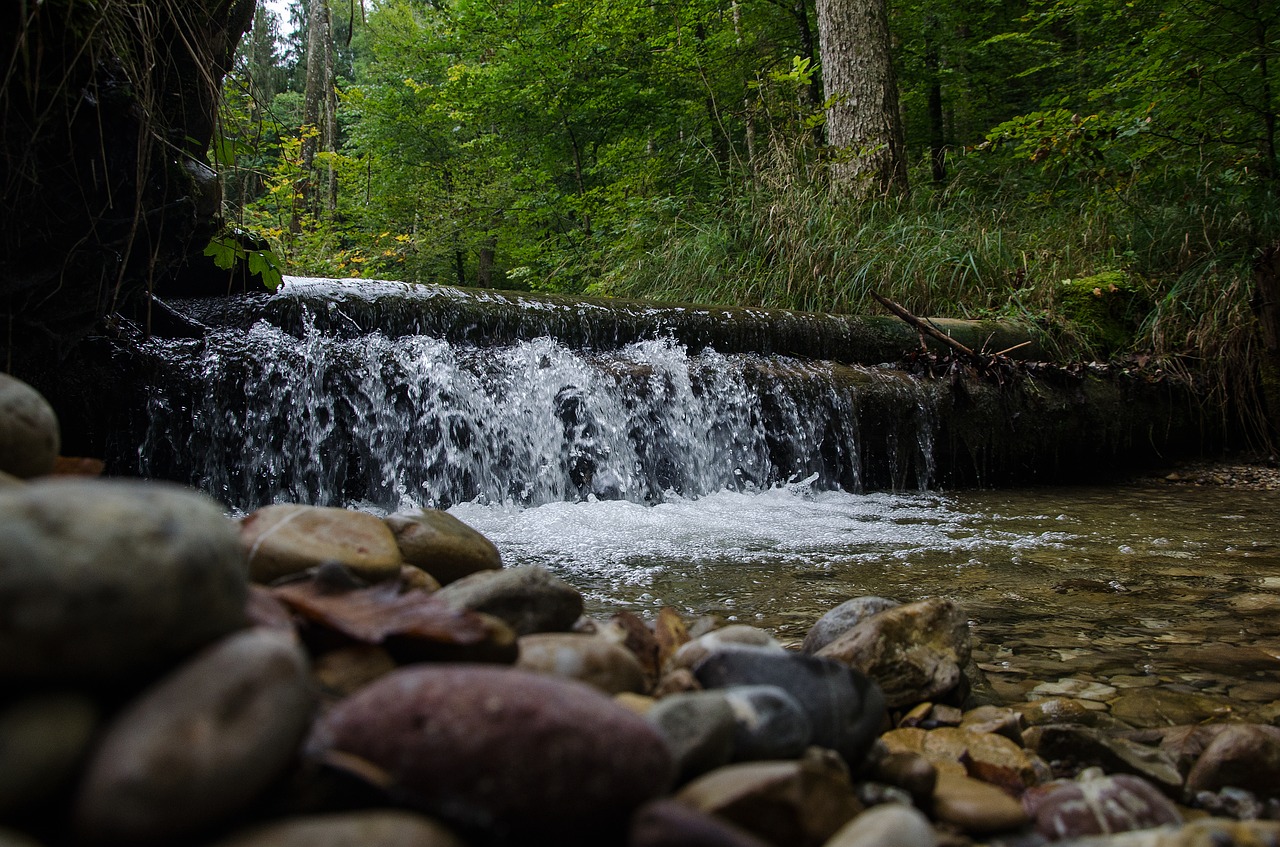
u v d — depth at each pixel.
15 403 1.21
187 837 0.77
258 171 4.05
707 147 9.95
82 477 1.43
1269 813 1.43
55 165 2.91
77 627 0.76
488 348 4.85
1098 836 1.25
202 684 0.81
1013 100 15.68
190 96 3.60
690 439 5.12
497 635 1.20
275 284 3.73
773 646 1.45
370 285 4.71
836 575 3.20
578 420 4.79
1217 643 2.40
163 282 4.29
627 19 11.62
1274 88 8.06
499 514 4.23
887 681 1.74
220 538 0.90
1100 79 11.69
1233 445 6.91
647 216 9.17
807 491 5.35
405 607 1.26
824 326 6.17
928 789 1.31
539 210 12.95
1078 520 4.51
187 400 3.85
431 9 17.89
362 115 16.16
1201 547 3.79
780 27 12.94
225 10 3.61
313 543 1.51
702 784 1.01
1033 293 7.31
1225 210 7.82
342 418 4.24
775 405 5.43
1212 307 7.02
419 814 0.86
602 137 12.57
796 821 0.97
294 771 0.87
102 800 0.74
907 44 13.23
